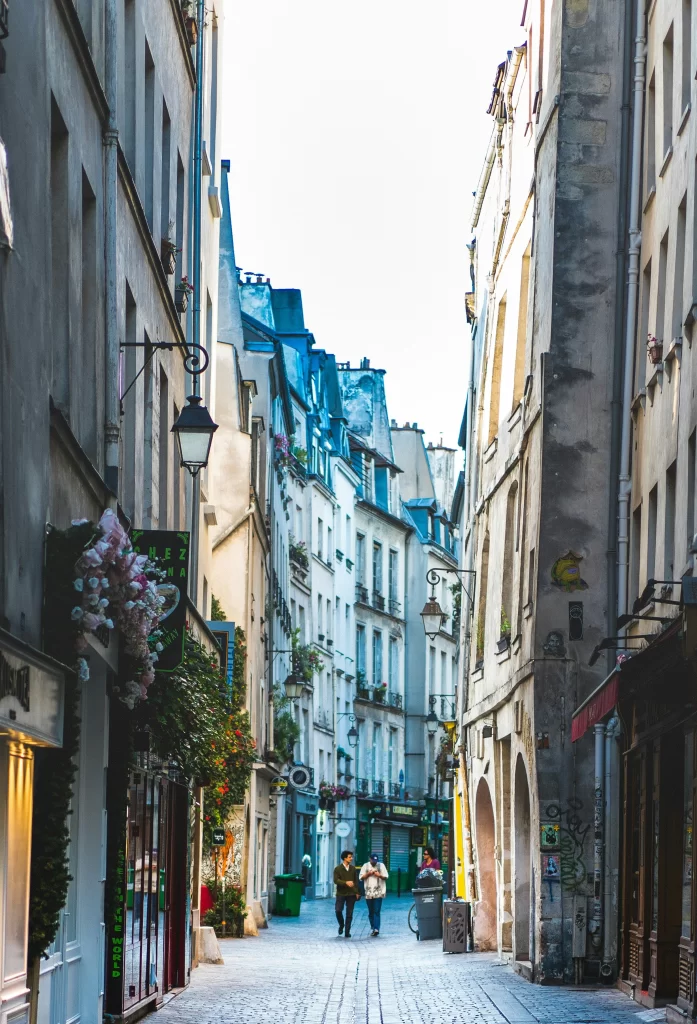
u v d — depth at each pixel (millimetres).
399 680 85375
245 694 37188
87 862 15094
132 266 18062
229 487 39594
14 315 10953
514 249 31469
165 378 21594
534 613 25125
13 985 11344
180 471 23609
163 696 16688
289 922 44656
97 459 15508
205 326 28484
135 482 18562
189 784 21953
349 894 37188
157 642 15828
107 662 14141
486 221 36906
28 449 11523
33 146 11711
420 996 21344
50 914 12328
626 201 25312
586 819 24516
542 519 25141
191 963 23922
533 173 28500
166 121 22156
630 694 19562
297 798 62500
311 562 68812
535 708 24812
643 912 20766
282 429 59656
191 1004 19234
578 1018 18297
